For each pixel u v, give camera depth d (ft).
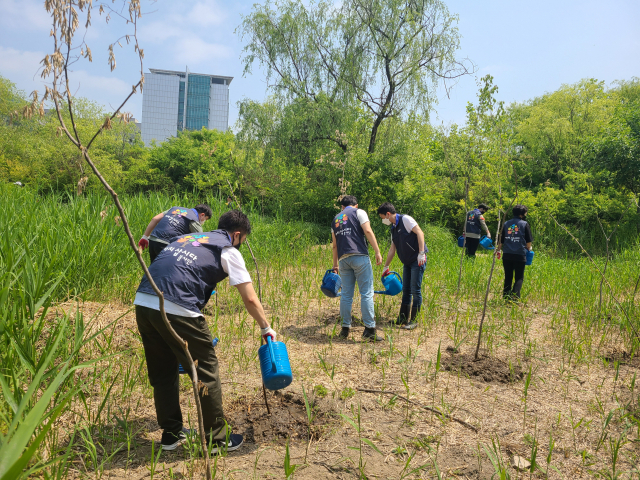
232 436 8.83
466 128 43.80
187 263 8.05
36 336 9.50
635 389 11.51
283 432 9.27
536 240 49.80
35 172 68.39
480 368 12.69
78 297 16.02
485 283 24.58
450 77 48.29
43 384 10.03
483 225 34.22
